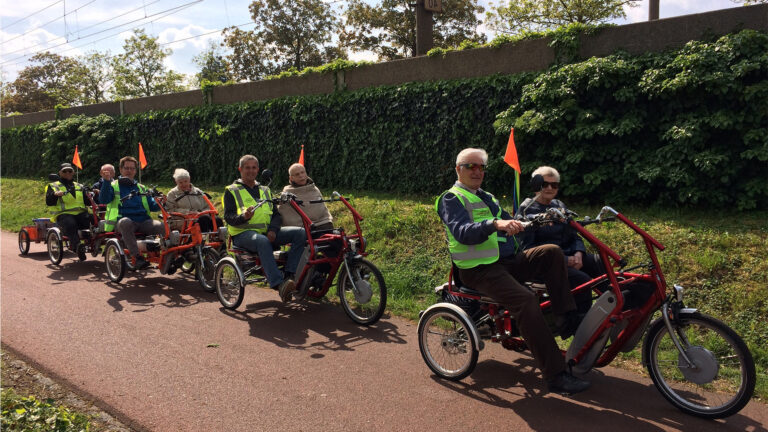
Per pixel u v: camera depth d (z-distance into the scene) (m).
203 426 3.47
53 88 52.12
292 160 13.52
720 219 7.07
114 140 19.16
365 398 3.87
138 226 7.74
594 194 8.62
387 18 29.84
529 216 3.93
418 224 8.41
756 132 7.12
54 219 8.80
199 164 16.17
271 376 4.27
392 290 6.66
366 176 11.90
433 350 4.42
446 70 10.89
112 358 4.64
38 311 6.06
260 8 34.25
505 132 9.09
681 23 8.26
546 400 3.81
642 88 8.09
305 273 5.85
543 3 21.69
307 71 13.29
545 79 8.87
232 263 6.09
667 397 3.69
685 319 3.56
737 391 3.48
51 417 3.20
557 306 3.86
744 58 7.41
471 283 4.01
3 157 24.34
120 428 3.46
